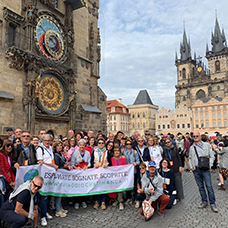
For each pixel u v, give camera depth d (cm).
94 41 2484
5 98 1373
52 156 769
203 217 726
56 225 666
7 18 1434
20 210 532
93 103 2341
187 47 12419
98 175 827
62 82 1836
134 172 903
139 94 10788
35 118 1563
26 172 686
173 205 862
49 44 1720
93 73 2373
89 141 1018
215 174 1549
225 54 11050
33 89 1520
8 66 1426
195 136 832
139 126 10319
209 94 10788
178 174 912
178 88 12000
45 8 1747
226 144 1064
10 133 995
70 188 778
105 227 654
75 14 2172
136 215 756
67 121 1875
